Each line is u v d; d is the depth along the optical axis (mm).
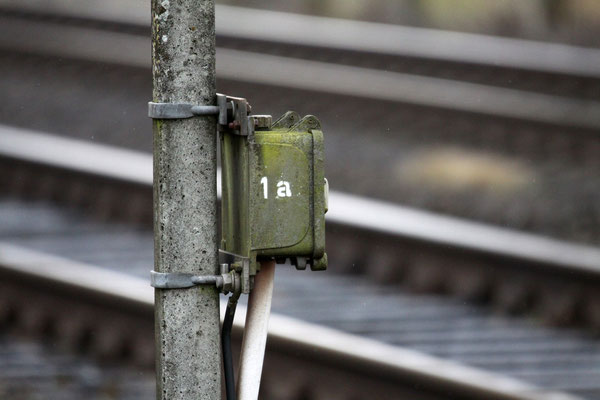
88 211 31156
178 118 7477
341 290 25484
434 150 39156
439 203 34094
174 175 7535
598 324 24422
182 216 7562
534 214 32969
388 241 26562
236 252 7957
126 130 42062
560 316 24656
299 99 44344
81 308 22234
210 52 7566
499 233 27000
